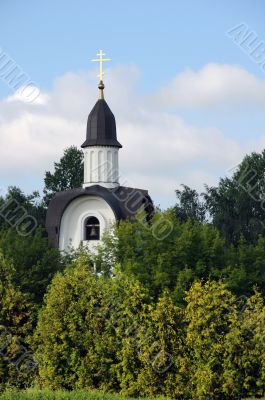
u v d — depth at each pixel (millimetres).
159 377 44531
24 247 61344
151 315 45125
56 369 46188
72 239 69750
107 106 72938
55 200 71750
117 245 61344
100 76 73250
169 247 60531
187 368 44469
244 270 61375
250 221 89500
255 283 62531
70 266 59125
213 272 60406
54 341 46344
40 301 59000
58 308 46594
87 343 45906
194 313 44906
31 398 38406
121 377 45031
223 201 91875
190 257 60781
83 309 46406
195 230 62375
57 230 70062
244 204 90625
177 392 44219
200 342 44344
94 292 46688
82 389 43625
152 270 59656
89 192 68938
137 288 46188
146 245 60969
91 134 72375
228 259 63000
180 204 96062
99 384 45781
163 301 45375
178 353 44844
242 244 65562
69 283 47094
